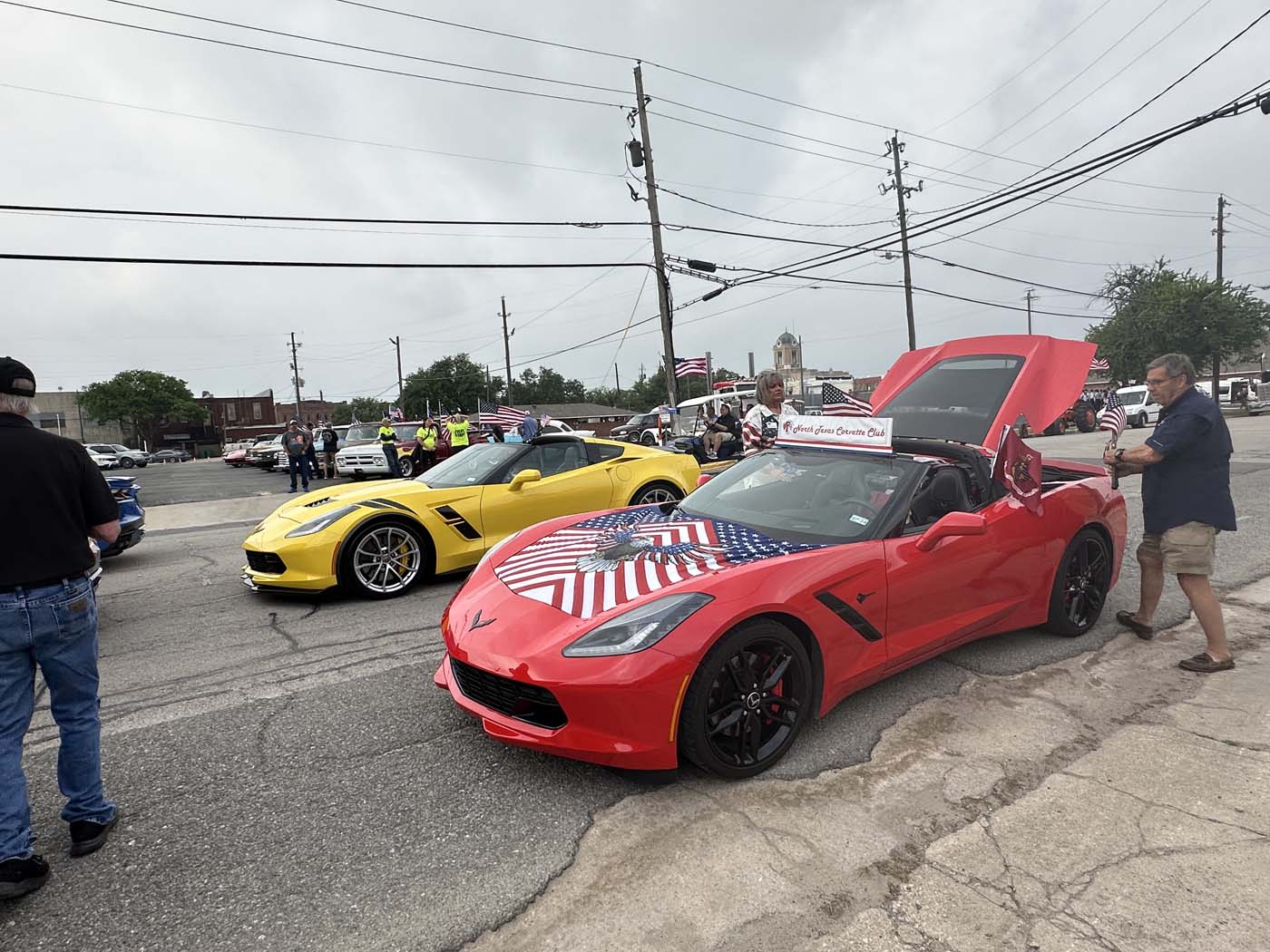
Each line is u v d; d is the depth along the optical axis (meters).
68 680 2.45
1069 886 2.16
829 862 2.30
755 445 6.02
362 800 2.75
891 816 2.55
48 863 2.41
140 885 2.30
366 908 2.15
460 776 2.90
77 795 2.47
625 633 2.66
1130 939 1.94
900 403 5.94
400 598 5.78
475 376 65.00
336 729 3.37
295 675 4.11
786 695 2.96
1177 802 2.59
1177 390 3.88
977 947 1.93
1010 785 2.74
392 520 5.85
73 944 2.04
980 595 3.70
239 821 2.64
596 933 2.02
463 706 3.00
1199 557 3.78
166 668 4.32
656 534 3.53
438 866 2.34
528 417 15.23
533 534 3.88
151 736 3.35
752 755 2.85
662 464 7.48
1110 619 4.69
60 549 2.37
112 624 5.44
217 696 3.82
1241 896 2.10
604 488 6.96
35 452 2.34
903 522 3.46
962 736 3.13
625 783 2.81
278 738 3.29
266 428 91.62
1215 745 3.00
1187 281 36.31
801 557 3.06
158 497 17.80
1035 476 3.80
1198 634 4.39
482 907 2.14
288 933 2.06
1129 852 2.31
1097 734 3.13
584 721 2.60
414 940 2.01
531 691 2.68
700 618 2.68
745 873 2.26
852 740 3.11
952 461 4.00
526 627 2.85
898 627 3.32
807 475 3.95
